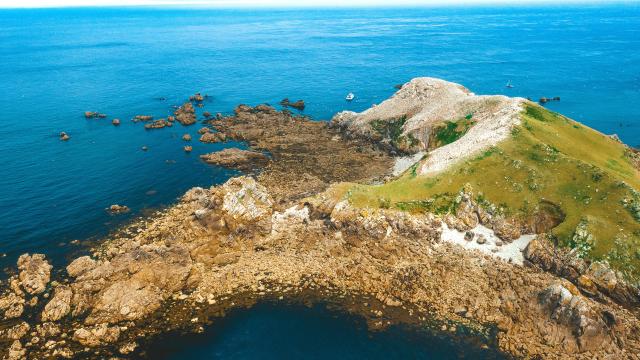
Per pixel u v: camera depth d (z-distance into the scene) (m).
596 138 94.81
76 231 79.25
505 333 55.50
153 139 127.94
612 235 64.69
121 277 63.75
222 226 73.50
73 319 57.31
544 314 56.41
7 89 192.50
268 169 104.44
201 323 57.28
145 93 185.88
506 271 65.25
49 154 116.75
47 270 66.56
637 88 198.12
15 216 84.00
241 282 64.12
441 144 106.56
